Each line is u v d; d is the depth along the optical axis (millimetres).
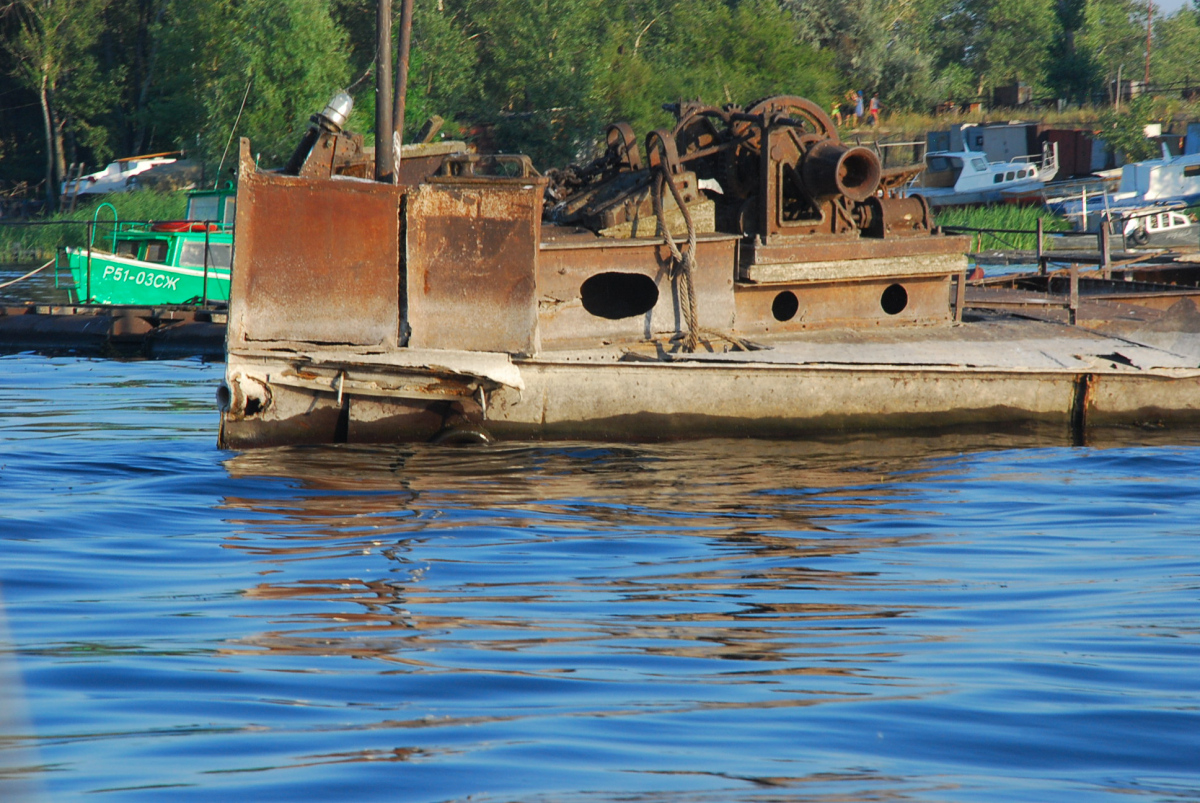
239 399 38688
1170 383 48719
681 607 23625
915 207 48812
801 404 44438
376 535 29641
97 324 84750
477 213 40438
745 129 45938
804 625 22438
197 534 29516
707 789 14859
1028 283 67062
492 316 40688
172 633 21484
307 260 39188
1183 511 33688
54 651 20312
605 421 42438
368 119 197750
